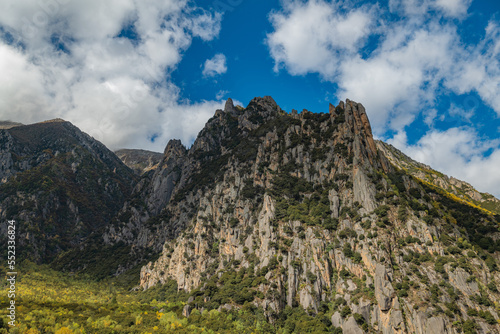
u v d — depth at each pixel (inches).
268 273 6756.9
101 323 5979.3
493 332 5108.3
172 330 5861.2
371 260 6289.4
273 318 6082.7
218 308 6540.4
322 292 6318.9
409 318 5418.3
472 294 5605.3
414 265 6102.4
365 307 5693.9
